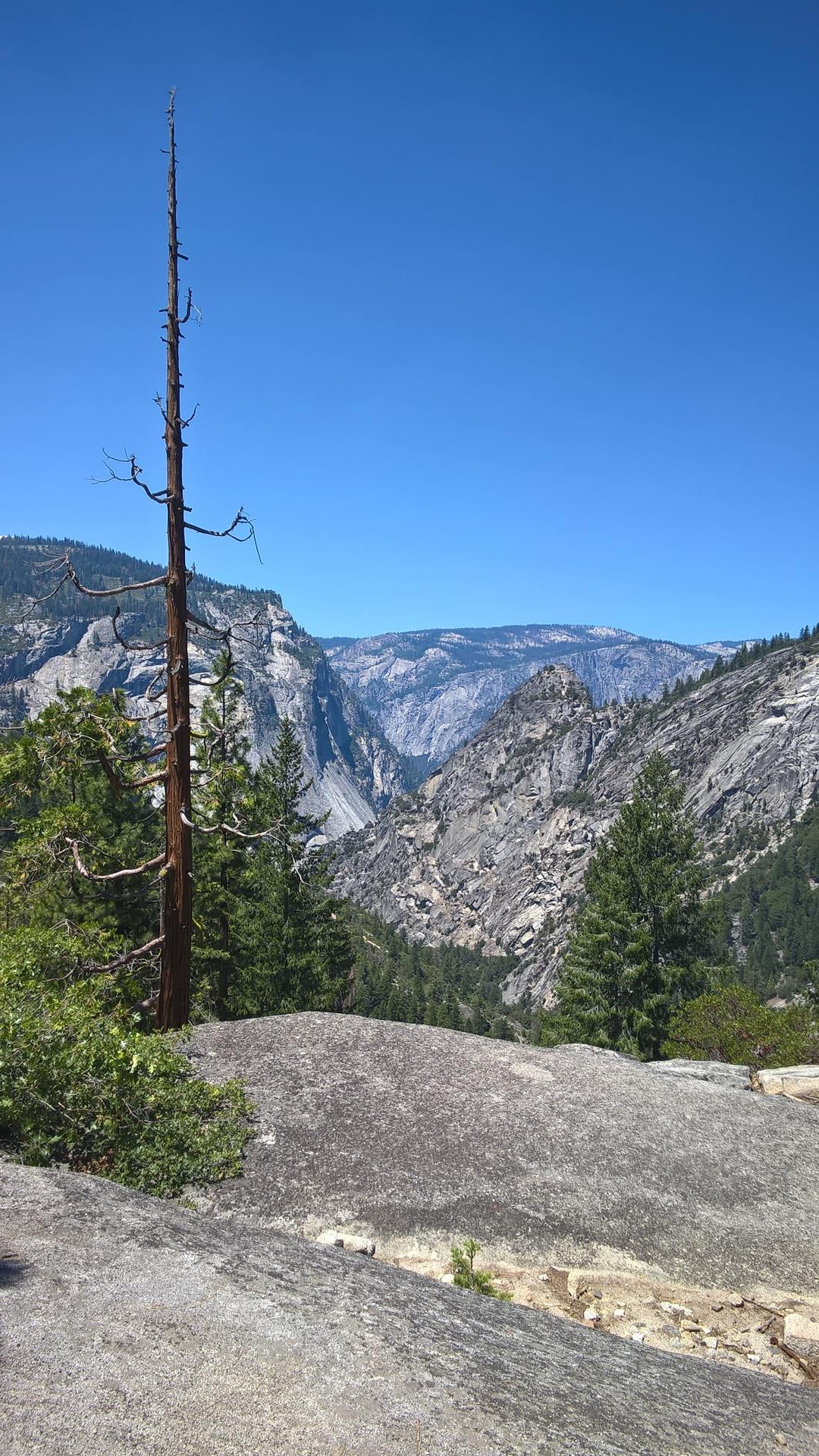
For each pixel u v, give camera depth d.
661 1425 3.94
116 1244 4.71
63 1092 7.89
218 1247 5.01
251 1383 3.53
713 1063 14.24
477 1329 4.66
